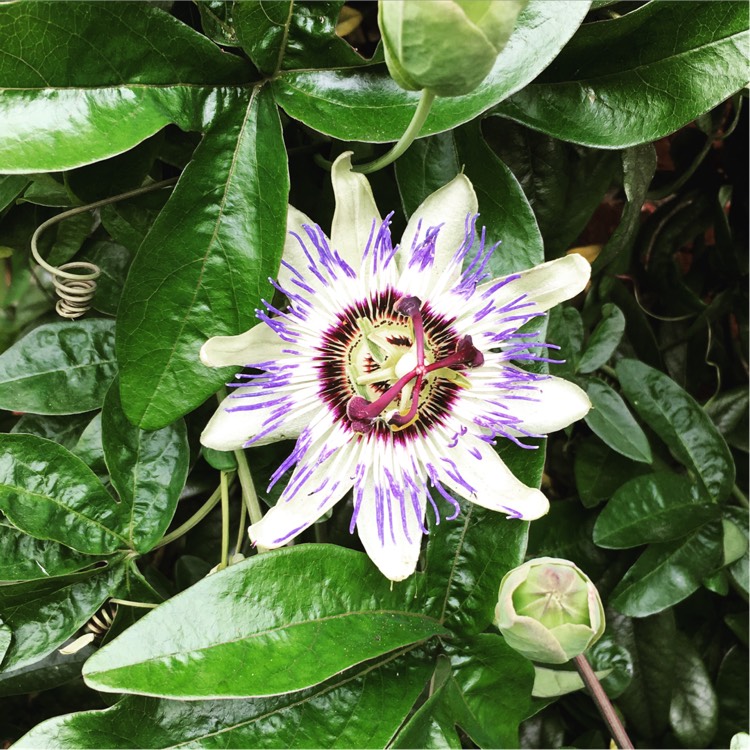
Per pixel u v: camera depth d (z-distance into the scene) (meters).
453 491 0.23
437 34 0.17
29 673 0.25
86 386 0.24
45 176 0.23
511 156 0.25
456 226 0.21
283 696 0.22
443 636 0.23
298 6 0.21
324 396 0.21
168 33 0.20
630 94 0.22
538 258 0.22
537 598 0.20
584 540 0.28
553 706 0.30
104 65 0.20
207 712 0.21
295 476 0.21
